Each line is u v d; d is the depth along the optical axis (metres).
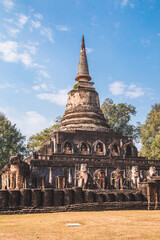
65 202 23.69
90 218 17.89
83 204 24.02
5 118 64.06
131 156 46.31
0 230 13.49
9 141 60.31
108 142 46.34
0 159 57.31
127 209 25.58
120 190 30.12
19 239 11.31
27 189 22.69
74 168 38.19
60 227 14.30
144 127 62.91
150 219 17.36
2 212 21.36
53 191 23.53
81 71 54.31
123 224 15.21
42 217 19.00
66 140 43.75
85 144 44.62
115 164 40.69
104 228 13.90
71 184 37.22
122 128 62.09
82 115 49.28
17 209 21.97
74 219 17.42
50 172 36.75
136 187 34.72
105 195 25.50
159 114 60.84
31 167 35.88
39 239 11.31
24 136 63.94
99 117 50.56
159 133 58.38
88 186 31.97
